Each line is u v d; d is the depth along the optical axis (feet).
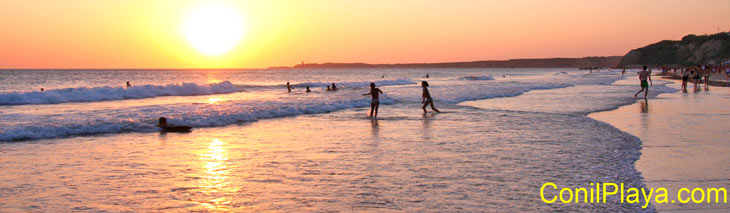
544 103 76.43
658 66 654.12
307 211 19.29
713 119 50.26
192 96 107.76
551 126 46.65
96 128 44.39
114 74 451.12
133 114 58.90
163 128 44.29
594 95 95.40
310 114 61.62
